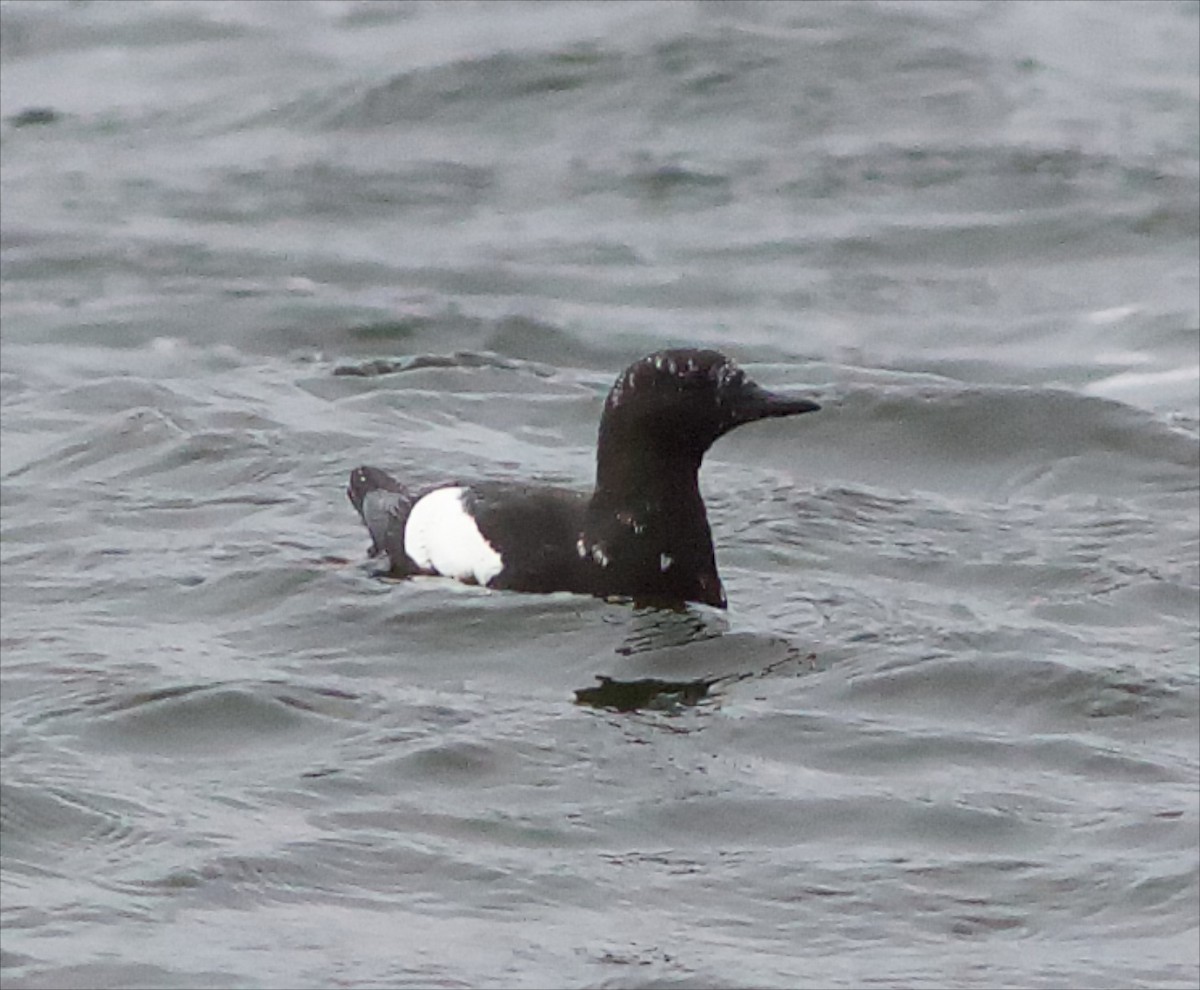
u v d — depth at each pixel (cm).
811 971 977
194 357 2061
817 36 2784
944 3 2972
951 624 1403
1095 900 1053
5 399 1895
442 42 2892
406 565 1466
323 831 1097
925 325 2164
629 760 1197
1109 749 1230
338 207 2442
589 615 1388
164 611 1412
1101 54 2844
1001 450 1784
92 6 3081
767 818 1133
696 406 1390
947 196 2441
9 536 1556
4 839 1084
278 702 1256
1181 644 1395
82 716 1237
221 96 2775
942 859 1088
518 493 1463
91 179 2527
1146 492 1716
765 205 2439
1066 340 2130
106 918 1004
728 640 1363
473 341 2109
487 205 2452
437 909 1025
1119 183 2448
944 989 964
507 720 1241
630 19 2872
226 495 1641
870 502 1655
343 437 1786
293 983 948
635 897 1044
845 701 1292
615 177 2503
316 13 3045
